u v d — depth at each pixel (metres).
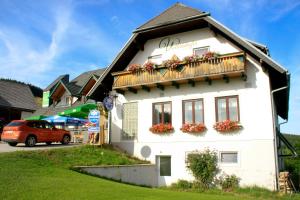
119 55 21.84
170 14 21.61
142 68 20.91
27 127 21.66
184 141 19.81
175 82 20.17
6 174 12.07
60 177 12.91
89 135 21.77
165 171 20.38
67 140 24.56
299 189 18.62
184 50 21.06
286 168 26.09
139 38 22.06
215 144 18.78
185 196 12.37
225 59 18.30
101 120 21.48
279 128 25.38
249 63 18.55
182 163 19.67
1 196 9.59
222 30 18.55
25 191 10.28
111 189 11.87
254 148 17.66
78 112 26.64
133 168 18.19
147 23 21.92
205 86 19.70
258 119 17.83
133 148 21.53
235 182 17.70
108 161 17.80
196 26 20.64
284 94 20.80
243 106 18.33
